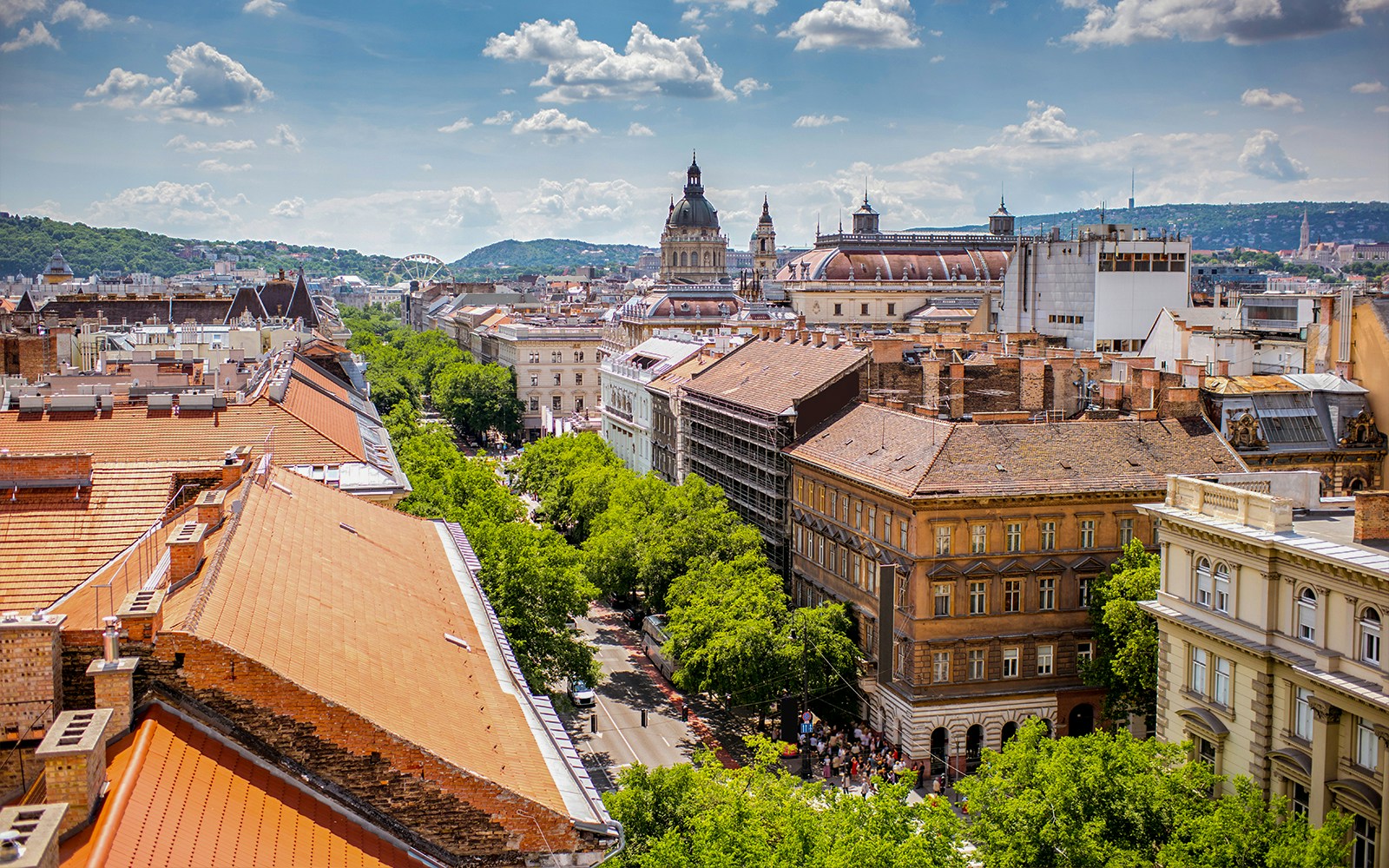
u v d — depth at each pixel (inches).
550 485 7490.2
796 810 2341.3
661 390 7603.4
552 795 1566.2
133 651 1406.3
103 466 2257.6
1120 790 2460.6
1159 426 4431.6
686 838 2310.5
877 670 4259.4
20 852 978.1
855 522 4574.3
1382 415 4564.5
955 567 4055.1
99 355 6333.7
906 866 2155.5
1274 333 6245.1
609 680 4921.3
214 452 3491.6
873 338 5787.4
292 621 1679.4
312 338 7741.1
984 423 4333.2
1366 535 2630.4
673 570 5162.4
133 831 1165.7
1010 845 2437.3
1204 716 2881.4
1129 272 7741.1
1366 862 2438.5
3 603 1942.7
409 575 2352.4
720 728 4355.3
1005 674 4128.9
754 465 5693.9
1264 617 2716.5
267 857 1255.5
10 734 1374.3
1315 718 2549.2
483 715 1761.8
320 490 2674.7
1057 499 4121.6
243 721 1425.9
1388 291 5792.3
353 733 1441.9
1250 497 2819.9
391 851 1416.1
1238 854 2245.3
